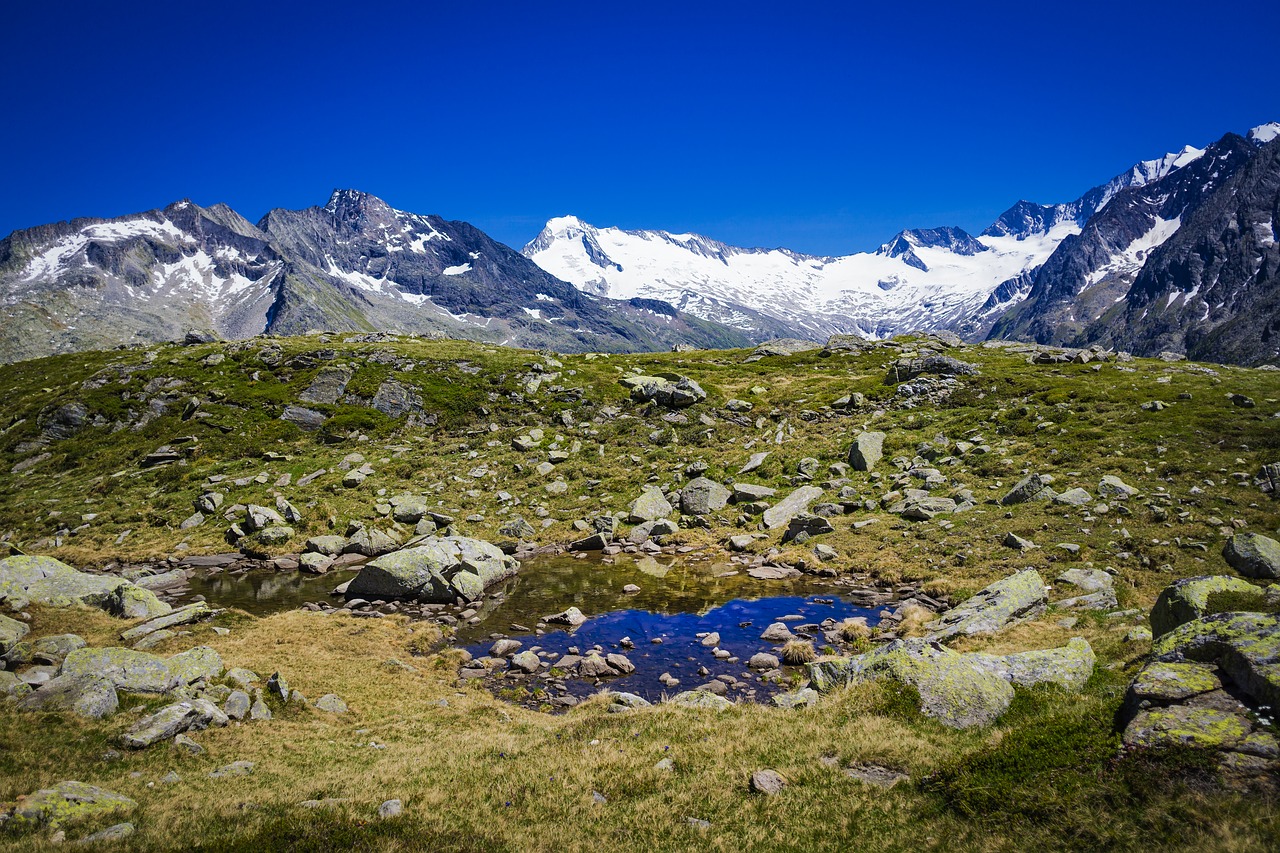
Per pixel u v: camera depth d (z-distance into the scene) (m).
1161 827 11.20
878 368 103.00
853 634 31.92
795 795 15.62
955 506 47.72
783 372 104.81
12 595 32.81
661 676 28.94
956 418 68.81
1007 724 17.53
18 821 13.84
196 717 21.25
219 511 58.25
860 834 13.69
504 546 52.22
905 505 50.09
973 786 13.98
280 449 72.44
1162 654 15.46
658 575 45.38
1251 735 12.01
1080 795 12.56
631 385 90.12
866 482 56.50
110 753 18.61
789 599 39.03
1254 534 31.09
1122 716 14.45
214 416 78.69
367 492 61.09
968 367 84.44
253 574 47.50
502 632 35.91
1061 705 17.52
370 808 15.85
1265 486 41.00
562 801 16.39
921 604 36.03
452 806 16.22
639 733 20.77
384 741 22.53
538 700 27.19
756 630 34.44
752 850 13.71
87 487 65.06
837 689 21.89
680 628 35.25
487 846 14.10
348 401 83.62
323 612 38.47
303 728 23.09
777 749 18.19
